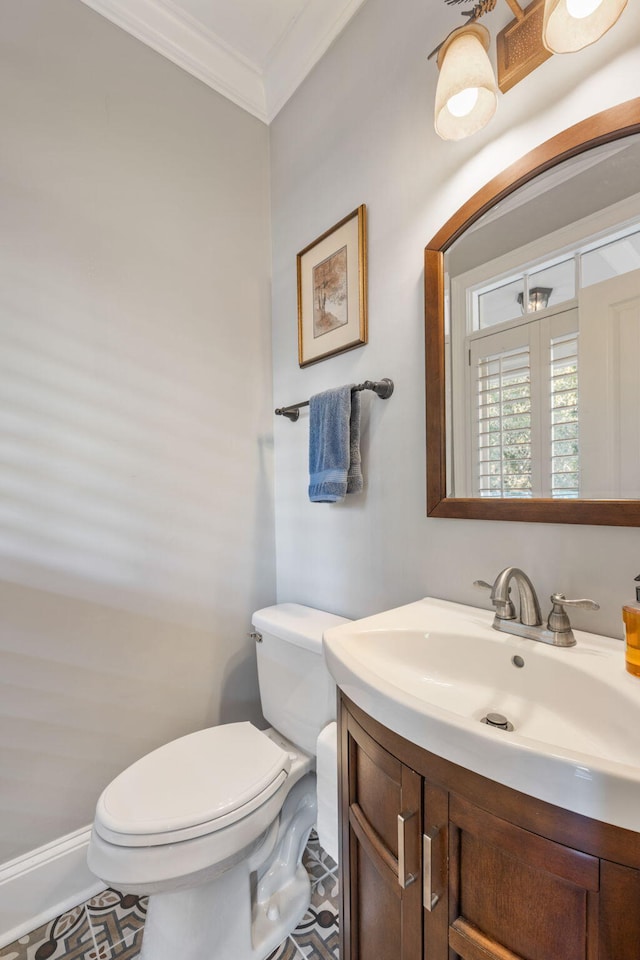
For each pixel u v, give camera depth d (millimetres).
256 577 1583
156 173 1356
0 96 1082
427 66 1081
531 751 453
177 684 1378
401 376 1155
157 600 1340
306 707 1174
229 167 1542
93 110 1234
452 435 1024
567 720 682
